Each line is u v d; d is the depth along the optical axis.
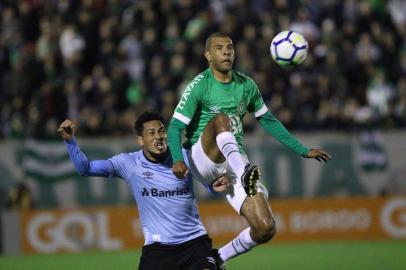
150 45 50.19
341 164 47.91
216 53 23.12
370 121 48.69
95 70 49.06
